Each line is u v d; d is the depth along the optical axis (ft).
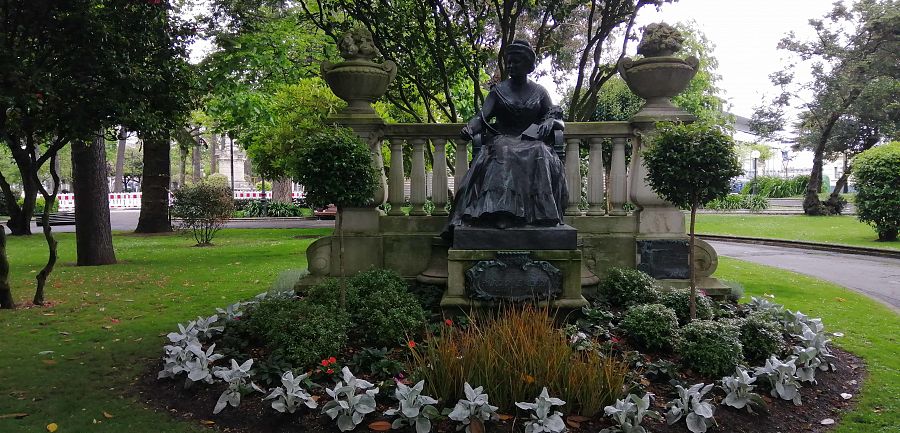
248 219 98.94
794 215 89.30
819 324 17.06
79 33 19.65
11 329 19.26
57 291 26.30
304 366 13.65
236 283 28.55
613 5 27.55
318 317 14.67
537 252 16.97
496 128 19.21
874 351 17.12
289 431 11.53
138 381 14.48
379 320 15.29
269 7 49.37
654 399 12.30
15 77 18.26
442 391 11.85
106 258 36.68
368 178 16.24
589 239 20.45
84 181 35.94
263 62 45.39
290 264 36.04
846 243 51.70
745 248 52.37
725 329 14.08
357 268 20.94
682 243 20.12
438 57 29.43
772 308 18.11
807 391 13.87
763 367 13.94
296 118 53.47
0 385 14.14
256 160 66.39
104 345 17.42
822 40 84.58
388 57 29.45
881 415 12.64
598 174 21.22
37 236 60.23
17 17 19.74
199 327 16.51
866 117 84.38
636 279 18.39
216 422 12.03
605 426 11.32
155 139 23.80
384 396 12.53
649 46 20.51
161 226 63.21
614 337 15.62
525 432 10.65
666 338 14.87
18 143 22.12
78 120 20.56
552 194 17.63
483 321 16.06
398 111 47.44
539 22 41.04
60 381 14.46
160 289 26.84
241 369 12.67
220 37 41.60
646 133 20.29
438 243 20.36
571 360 12.22
